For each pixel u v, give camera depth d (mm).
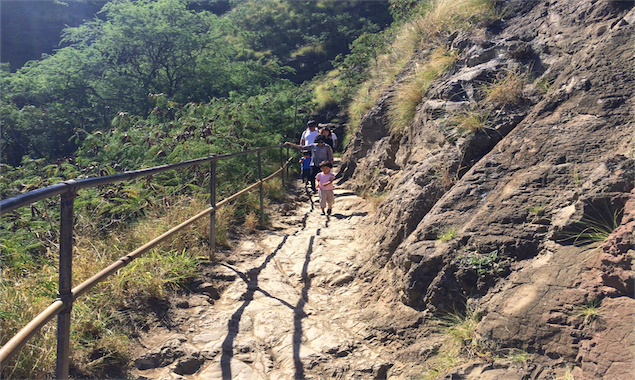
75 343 2844
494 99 4832
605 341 2240
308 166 8914
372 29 44562
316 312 4027
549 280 2742
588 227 2863
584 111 3764
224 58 27672
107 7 27266
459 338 2930
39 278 3406
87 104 22156
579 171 3293
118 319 3363
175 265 4195
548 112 4078
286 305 4113
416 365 3006
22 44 48562
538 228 3150
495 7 6480
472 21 6512
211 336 3473
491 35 5945
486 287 3084
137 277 3820
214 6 64188
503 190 3637
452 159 4578
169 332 3445
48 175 7180
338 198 9023
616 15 4406
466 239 3426
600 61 3984
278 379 2994
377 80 11547
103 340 2975
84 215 5035
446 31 7438
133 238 4621
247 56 46625
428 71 6730
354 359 3246
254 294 4320
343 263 5133
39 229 4895
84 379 2697
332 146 9414
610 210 2840
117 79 23781
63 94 21891
